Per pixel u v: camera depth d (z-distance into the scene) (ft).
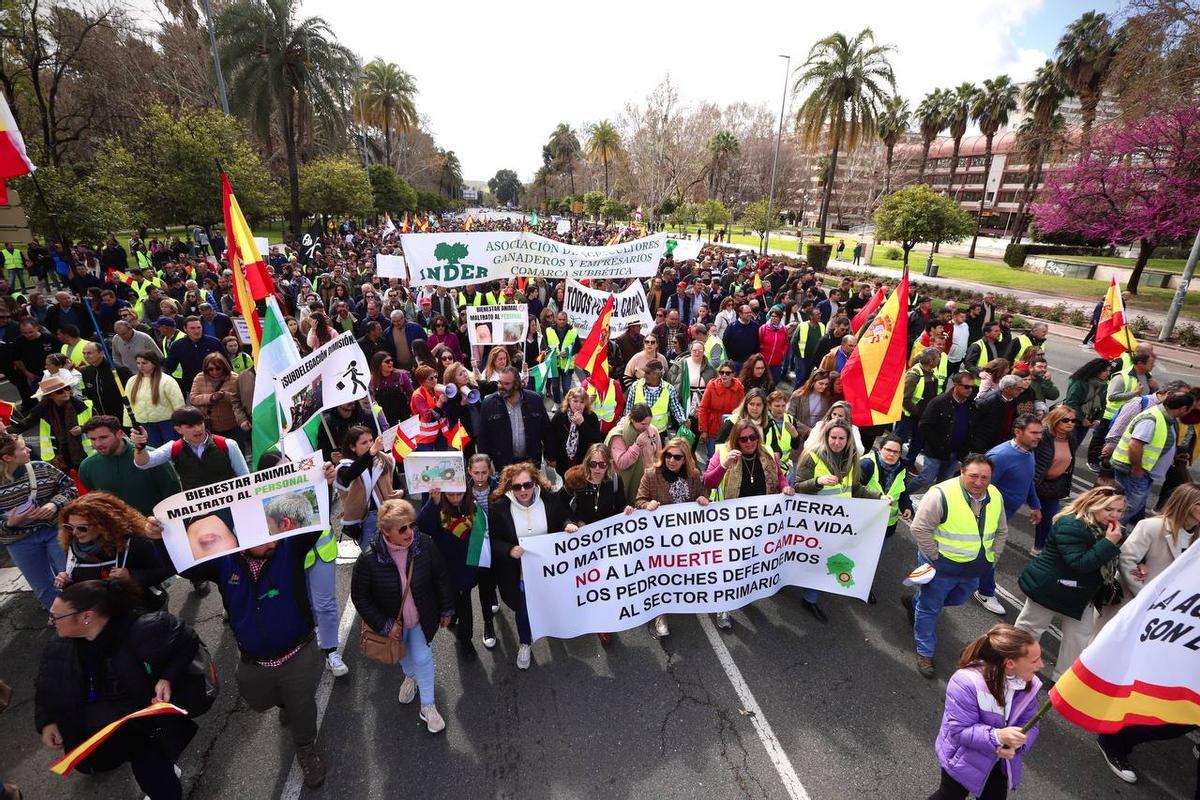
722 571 16.47
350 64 102.06
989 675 9.75
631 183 181.68
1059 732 13.57
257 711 12.61
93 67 104.68
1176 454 21.04
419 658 12.66
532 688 14.52
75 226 59.57
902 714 13.92
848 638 16.53
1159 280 101.09
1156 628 9.47
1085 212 82.28
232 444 16.05
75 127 121.39
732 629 16.85
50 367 22.44
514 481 14.32
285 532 11.15
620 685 14.66
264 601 11.14
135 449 14.74
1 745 12.78
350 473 14.62
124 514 12.03
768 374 32.17
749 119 246.68
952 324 35.42
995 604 17.67
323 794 11.67
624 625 16.03
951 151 311.27
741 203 246.27
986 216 271.49
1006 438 22.15
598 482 14.97
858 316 29.94
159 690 9.98
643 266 33.60
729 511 16.17
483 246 31.12
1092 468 28.40
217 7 117.39
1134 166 76.84
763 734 13.26
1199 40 65.10
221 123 73.92
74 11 90.48
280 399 14.60
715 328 36.70
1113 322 27.02
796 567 17.33
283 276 55.72
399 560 12.21
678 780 12.11
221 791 11.73
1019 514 23.57
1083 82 118.42
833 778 12.23
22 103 101.65
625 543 15.67
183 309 39.50
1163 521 12.89
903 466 18.98
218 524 10.79
